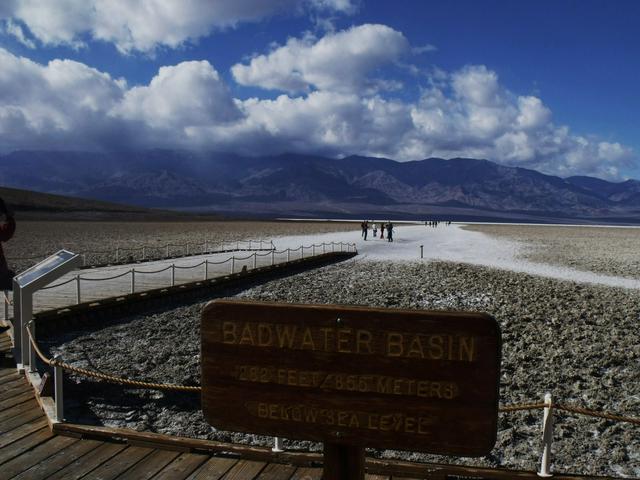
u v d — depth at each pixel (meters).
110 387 12.44
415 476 6.31
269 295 27.38
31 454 6.96
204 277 28.59
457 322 3.65
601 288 32.09
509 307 25.00
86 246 55.72
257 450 6.74
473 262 45.84
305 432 3.94
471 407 3.66
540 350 17.03
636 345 17.86
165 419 10.82
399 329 3.74
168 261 38.38
